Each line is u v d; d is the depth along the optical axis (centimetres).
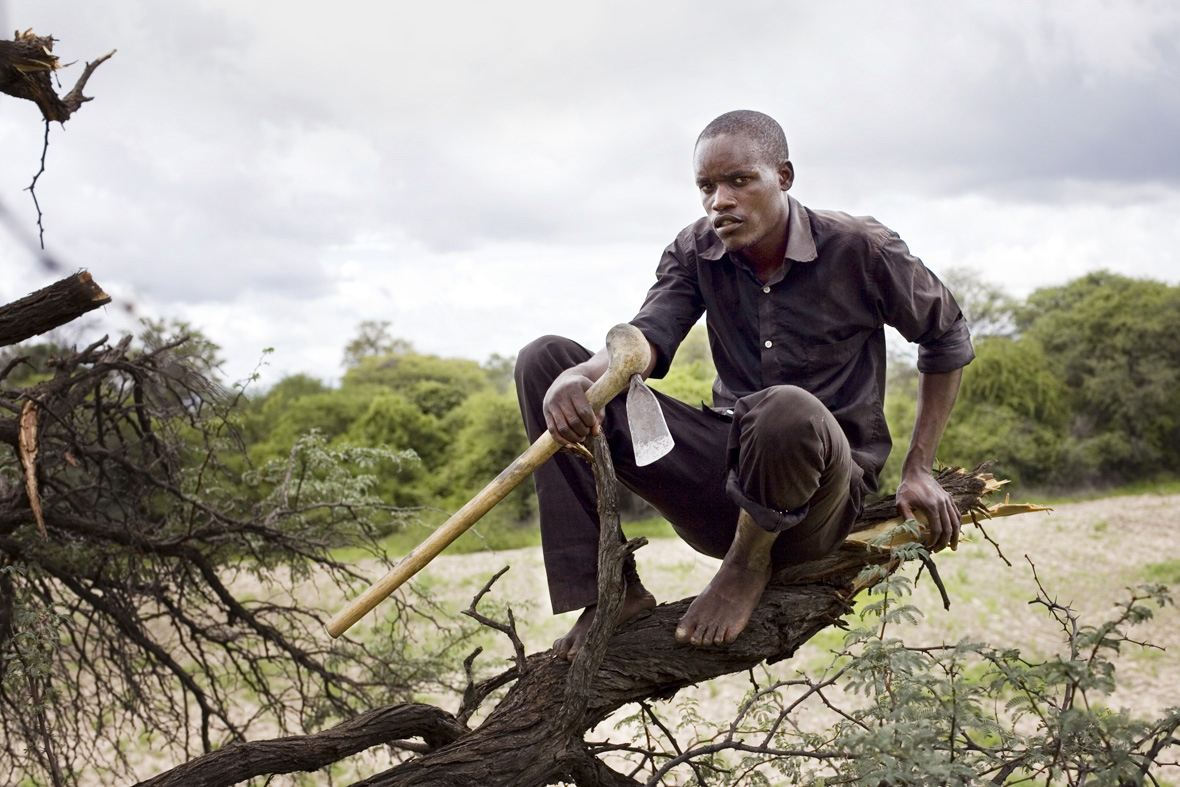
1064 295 3656
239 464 807
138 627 630
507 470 262
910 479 305
